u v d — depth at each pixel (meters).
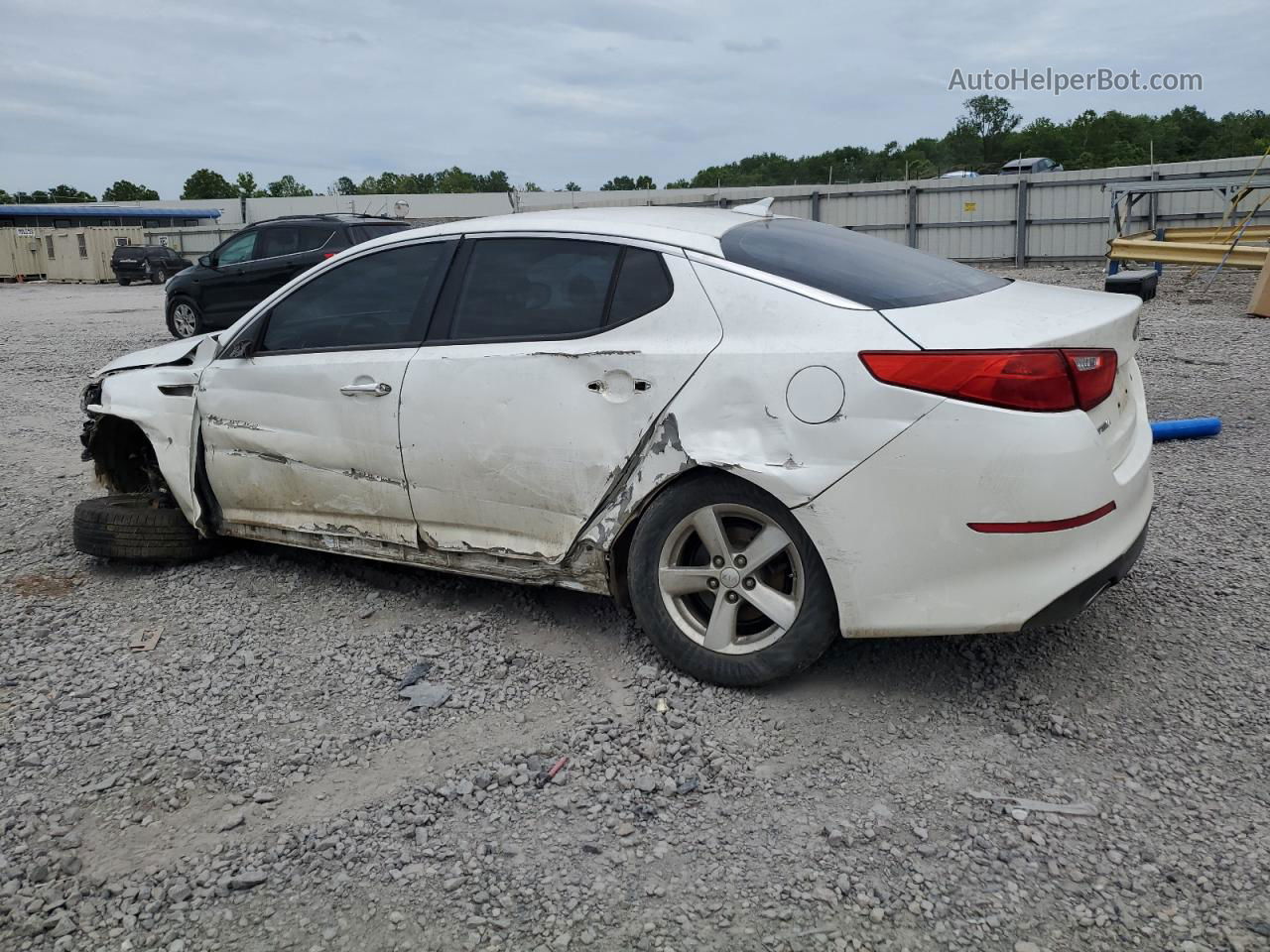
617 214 3.95
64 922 2.46
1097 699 3.37
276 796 2.98
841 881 2.53
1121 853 2.60
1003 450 2.99
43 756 3.23
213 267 15.02
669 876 2.58
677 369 3.39
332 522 4.38
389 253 4.21
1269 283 12.99
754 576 3.38
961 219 28.47
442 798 2.94
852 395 3.10
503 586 4.52
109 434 5.29
